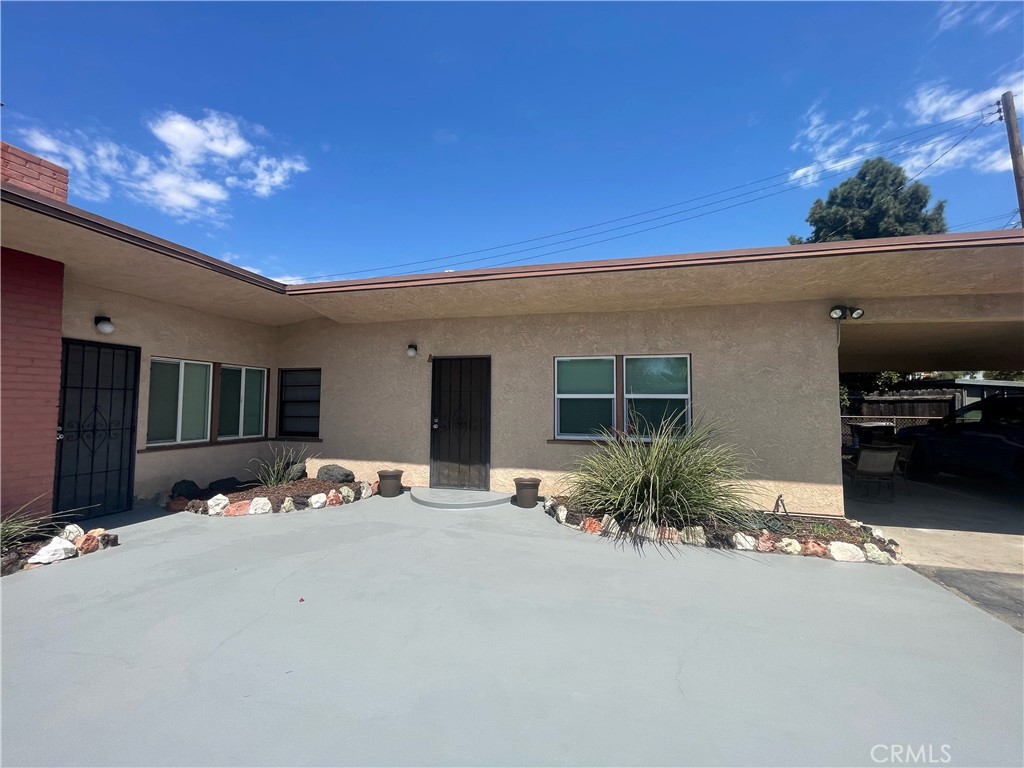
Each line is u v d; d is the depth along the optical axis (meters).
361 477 8.77
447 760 2.12
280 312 8.32
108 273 5.91
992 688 2.75
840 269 5.50
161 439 7.43
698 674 2.87
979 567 5.06
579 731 2.33
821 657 3.08
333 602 3.87
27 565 4.55
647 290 6.46
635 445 6.52
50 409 5.40
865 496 9.22
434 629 3.42
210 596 3.96
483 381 8.25
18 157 5.42
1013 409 9.09
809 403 6.63
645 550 5.31
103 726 2.34
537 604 3.87
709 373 7.06
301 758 2.13
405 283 6.57
